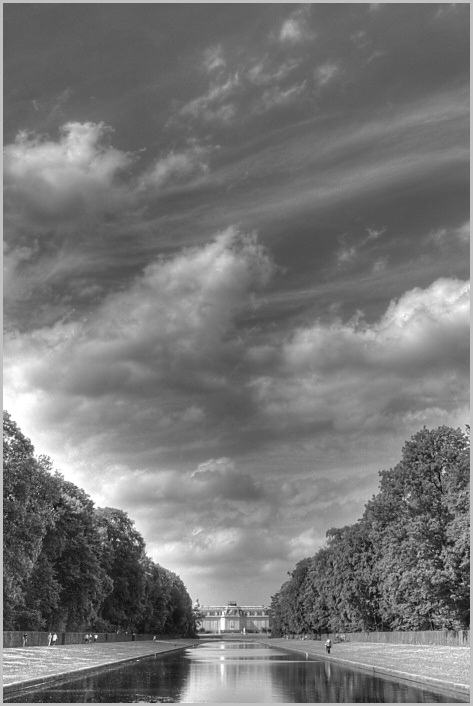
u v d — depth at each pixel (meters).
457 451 88.00
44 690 40.78
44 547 98.81
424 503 86.88
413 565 84.38
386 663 66.56
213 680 49.34
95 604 122.25
